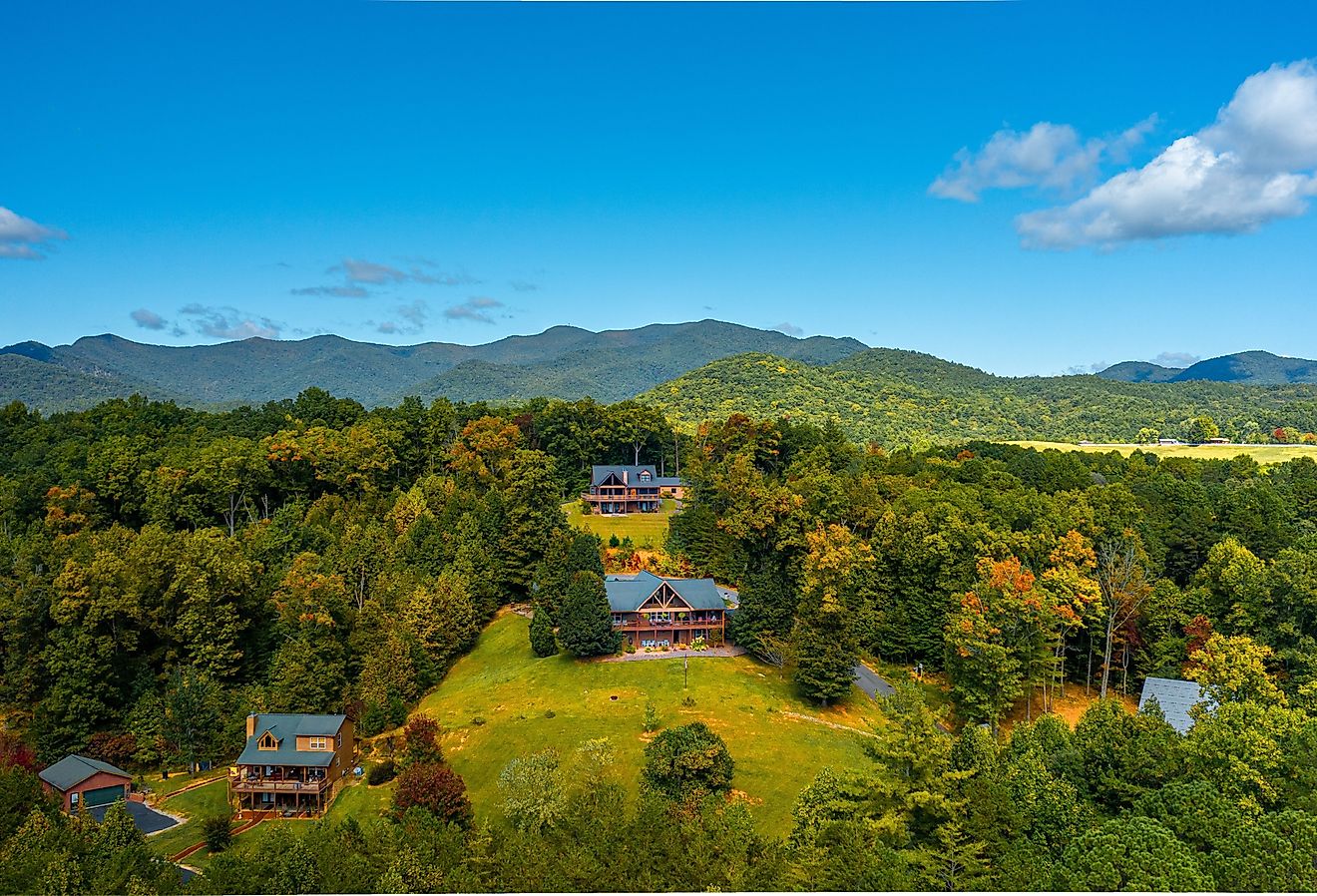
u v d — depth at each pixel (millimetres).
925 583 105188
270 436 163375
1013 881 45219
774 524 118000
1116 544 110562
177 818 75312
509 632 110250
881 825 53938
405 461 166875
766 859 49938
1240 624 92000
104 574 95375
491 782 73188
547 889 48031
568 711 84875
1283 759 55125
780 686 92500
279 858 52531
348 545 117938
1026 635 86188
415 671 99000
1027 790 54906
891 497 149000
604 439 188000
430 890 49469
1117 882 42625
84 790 77188
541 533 122250
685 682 91062
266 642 105438
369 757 85062
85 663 89750
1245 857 43156
